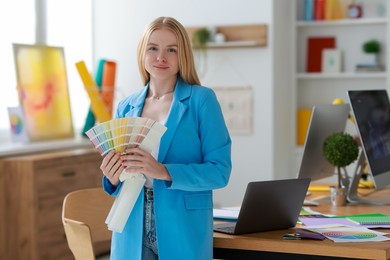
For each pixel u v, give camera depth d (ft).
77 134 22.59
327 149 12.50
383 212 11.79
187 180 8.63
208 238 9.00
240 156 22.17
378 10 23.02
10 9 20.04
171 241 8.78
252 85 21.94
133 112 9.41
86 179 19.15
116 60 23.18
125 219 8.77
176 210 8.77
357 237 9.63
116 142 8.50
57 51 20.56
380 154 12.87
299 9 24.03
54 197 17.88
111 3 23.15
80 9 22.90
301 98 23.93
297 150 23.29
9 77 19.93
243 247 9.57
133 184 8.70
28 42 20.72
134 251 8.94
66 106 20.76
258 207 9.73
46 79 20.08
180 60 9.14
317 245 9.18
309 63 23.65
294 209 10.18
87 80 20.30
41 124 19.81
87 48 23.25
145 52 9.20
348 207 12.31
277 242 9.39
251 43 21.58
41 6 21.13
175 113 9.02
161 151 8.93
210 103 9.07
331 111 13.21
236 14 21.94
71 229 9.07
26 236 17.28
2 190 17.39
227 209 11.42
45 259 17.61
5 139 19.67
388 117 13.56
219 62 22.22
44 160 17.53
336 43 23.54
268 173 21.90
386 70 22.86
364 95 12.83
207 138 9.00
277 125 22.22
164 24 9.10
